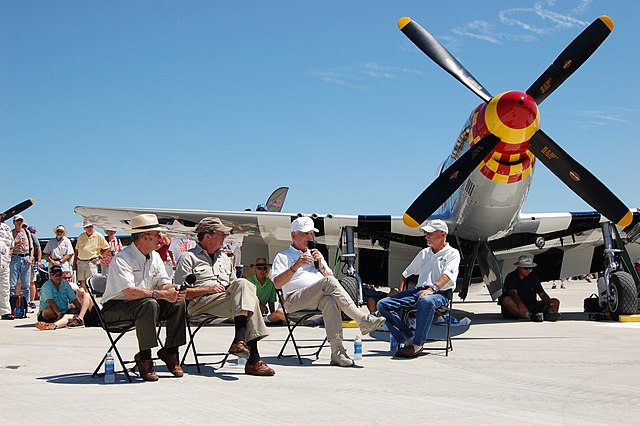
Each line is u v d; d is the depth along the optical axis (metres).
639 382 4.05
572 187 7.48
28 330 8.19
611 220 7.46
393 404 3.41
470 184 7.94
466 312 10.93
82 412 3.23
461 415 3.14
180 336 4.39
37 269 12.83
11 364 5.03
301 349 5.88
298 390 3.84
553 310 8.59
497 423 2.97
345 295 4.86
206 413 3.20
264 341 6.56
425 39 7.92
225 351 5.68
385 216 8.95
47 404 3.44
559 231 9.50
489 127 6.98
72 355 5.54
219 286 4.51
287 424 2.96
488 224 8.41
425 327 5.24
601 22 7.24
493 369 4.62
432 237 5.64
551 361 4.97
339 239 9.41
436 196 7.09
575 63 7.31
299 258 4.90
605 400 3.50
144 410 3.28
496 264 8.95
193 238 10.72
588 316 9.02
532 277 8.76
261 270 9.52
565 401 3.47
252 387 3.96
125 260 4.27
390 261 10.47
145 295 4.20
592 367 4.66
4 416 3.14
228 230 4.82
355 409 3.28
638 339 6.33
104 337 7.09
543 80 7.41
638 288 8.66
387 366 4.82
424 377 4.30
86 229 11.01
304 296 4.96
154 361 5.10
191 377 4.37
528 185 7.80
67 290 8.60
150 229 4.31
